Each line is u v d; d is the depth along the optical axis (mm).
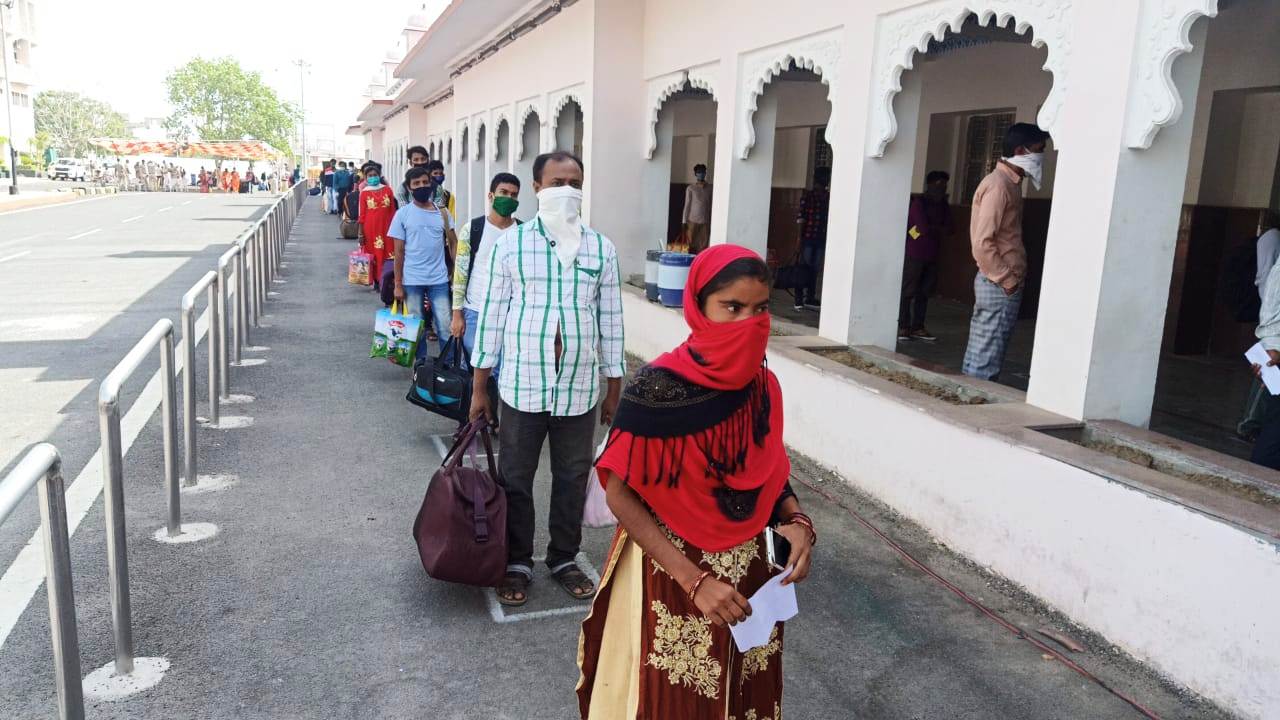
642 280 10008
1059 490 3736
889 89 5766
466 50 17094
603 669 2291
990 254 5602
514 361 3738
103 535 4402
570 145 11797
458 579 3656
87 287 12609
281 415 6621
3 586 3895
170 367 4281
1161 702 3172
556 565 4031
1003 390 4938
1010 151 5629
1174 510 3232
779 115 14391
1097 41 4113
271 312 11148
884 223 6180
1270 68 7172
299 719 3018
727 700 2160
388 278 9383
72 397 6969
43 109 94750
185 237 21141
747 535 2148
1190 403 6551
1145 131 3900
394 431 6305
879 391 4992
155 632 3521
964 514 4324
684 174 18922
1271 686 2900
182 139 99812
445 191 8961
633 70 9641
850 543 4539
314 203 41469
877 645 3592
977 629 3713
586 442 3896
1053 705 3195
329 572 4105
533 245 3693
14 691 3100
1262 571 2926
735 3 7613
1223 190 8023
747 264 2047
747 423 2146
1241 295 6129
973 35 7941
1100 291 4137
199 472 5352
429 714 3080
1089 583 3602
